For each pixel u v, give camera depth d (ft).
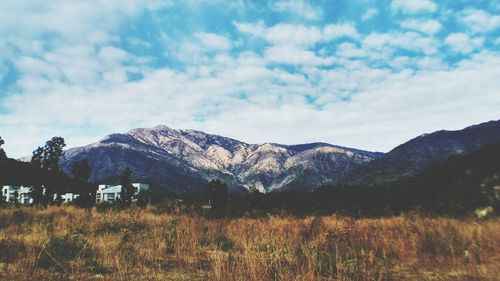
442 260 29.50
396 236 38.73
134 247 36.96
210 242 42.39
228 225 54.08
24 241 36.55
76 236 37.73
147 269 28.63
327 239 35.37
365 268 27.09
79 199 105.60
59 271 27.40
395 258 32.19
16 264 28.17
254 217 76.23
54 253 30.94
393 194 124.77
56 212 68.69
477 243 32.86
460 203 67.62
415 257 31.45
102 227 51.03
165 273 27.55
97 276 26.11
